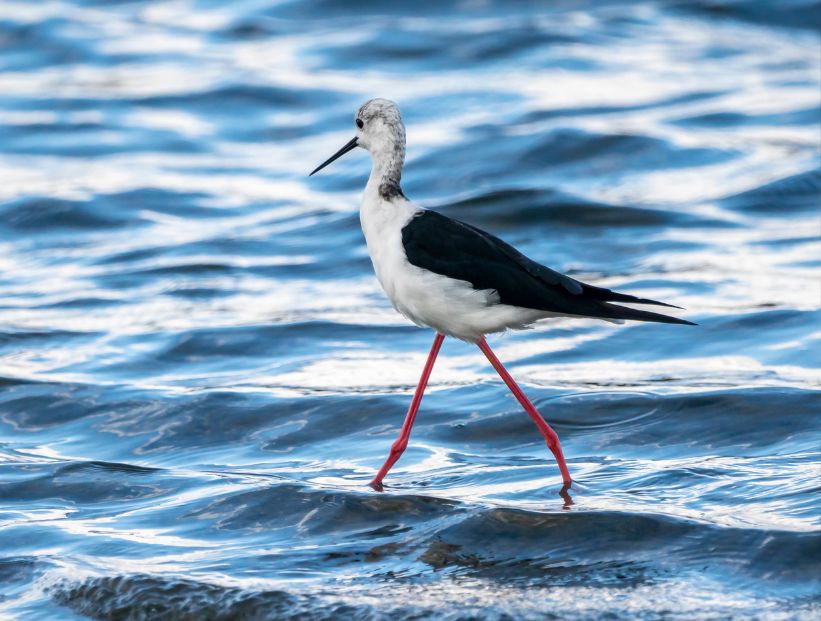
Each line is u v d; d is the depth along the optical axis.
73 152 26.34
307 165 25.30
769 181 21.11
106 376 13.70
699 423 11.07
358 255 19.19
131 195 22.70
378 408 11.94
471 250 9.55
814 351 13.27
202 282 17.86
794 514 8.59
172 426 11.81
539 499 9.27
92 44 35.22
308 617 7.42
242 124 28.48
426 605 7.43
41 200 22.02
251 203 22.66
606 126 24.56
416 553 8.33
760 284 16.30
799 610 7.23
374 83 30.95
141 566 8.38
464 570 8.01
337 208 21.75
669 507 8.88
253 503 9.43
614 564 7.97
